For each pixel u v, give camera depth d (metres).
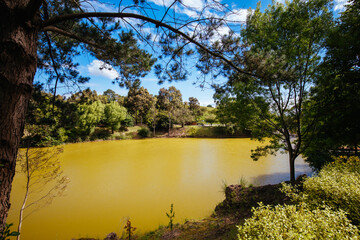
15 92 1.64
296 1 6.27
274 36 6.68
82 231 5.91
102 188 9.74
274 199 5.37
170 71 3.87
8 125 1.60
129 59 3.74
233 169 12.76
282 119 7.16
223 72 3.69
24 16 1.65
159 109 47.81
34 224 6.36
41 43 4.21
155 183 10.45
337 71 6.13
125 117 37.03
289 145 7.27
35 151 4.99
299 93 6.79
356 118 5.47
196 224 5.39
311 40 6.22
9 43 1.58
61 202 8.08
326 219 1.86
